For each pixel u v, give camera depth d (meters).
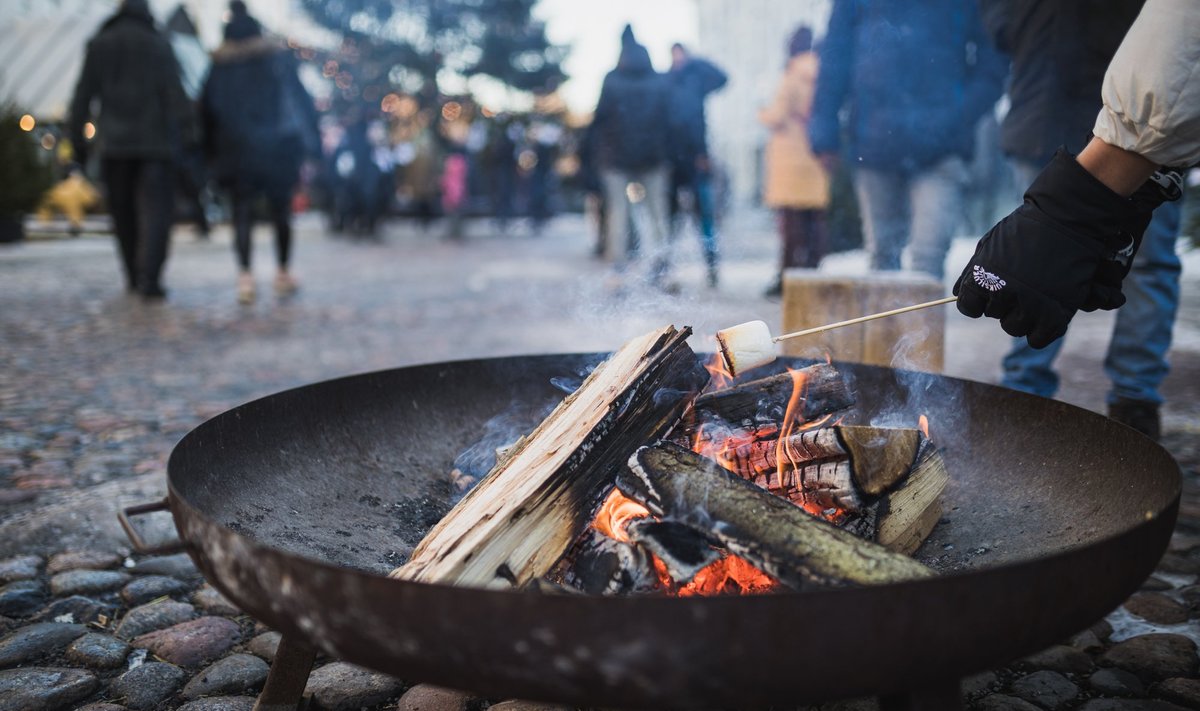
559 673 0.91
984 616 0.94
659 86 6.59
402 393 1.89
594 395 1.54
